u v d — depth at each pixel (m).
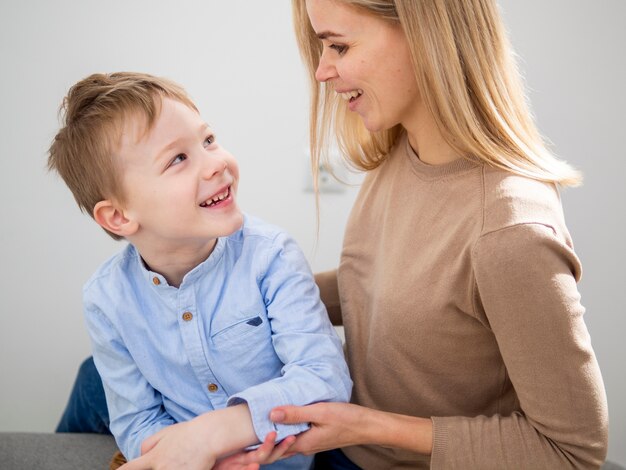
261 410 0.79
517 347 0.75
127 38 1.39
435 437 0.80
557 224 0.75
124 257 0.96
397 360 0.89
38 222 1.47
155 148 0.83
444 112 0.79
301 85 1.45
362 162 1.04
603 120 1.43
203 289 0.92
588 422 0.76
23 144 1.42
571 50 1.40
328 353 0.87
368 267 0.98
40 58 1.38
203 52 1.41
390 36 0.80
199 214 0.86
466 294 0.79
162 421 0.94
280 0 1.41
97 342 0.96
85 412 1.27
